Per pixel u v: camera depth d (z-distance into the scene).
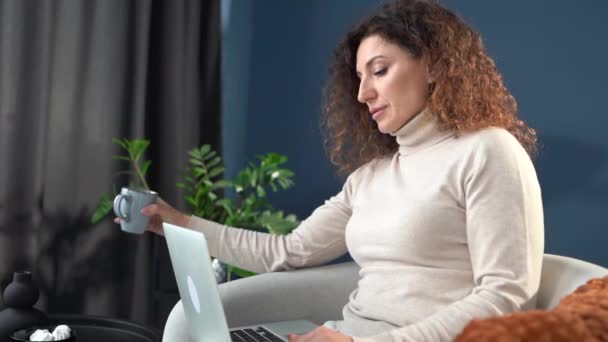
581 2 2.38
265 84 3.31
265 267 1.75
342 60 1.76
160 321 2.96
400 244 1.42
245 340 1.46
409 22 1.49
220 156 3.16
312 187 3.14
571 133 2.42
